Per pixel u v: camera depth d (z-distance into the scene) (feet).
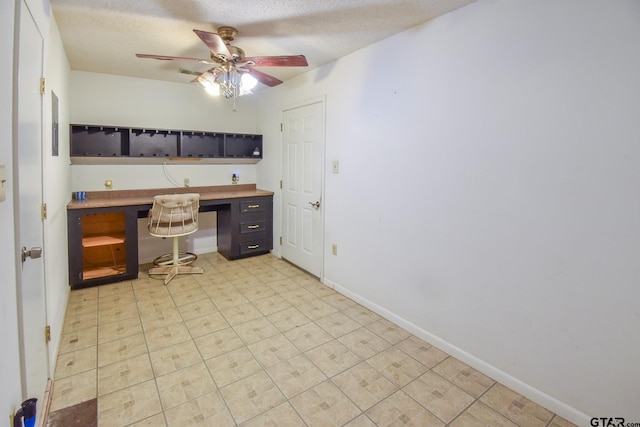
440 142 7.38
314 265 11.93
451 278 7.37
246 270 12.60
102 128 11.87
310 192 11.89
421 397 6.12
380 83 8.76
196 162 14.03
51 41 6.95
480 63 6.52
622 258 5.00
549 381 5.89
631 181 4.85
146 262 13.46
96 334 7.98
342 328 8.52
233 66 8.02
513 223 6.21
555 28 5.46
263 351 7.45
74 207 10.01
